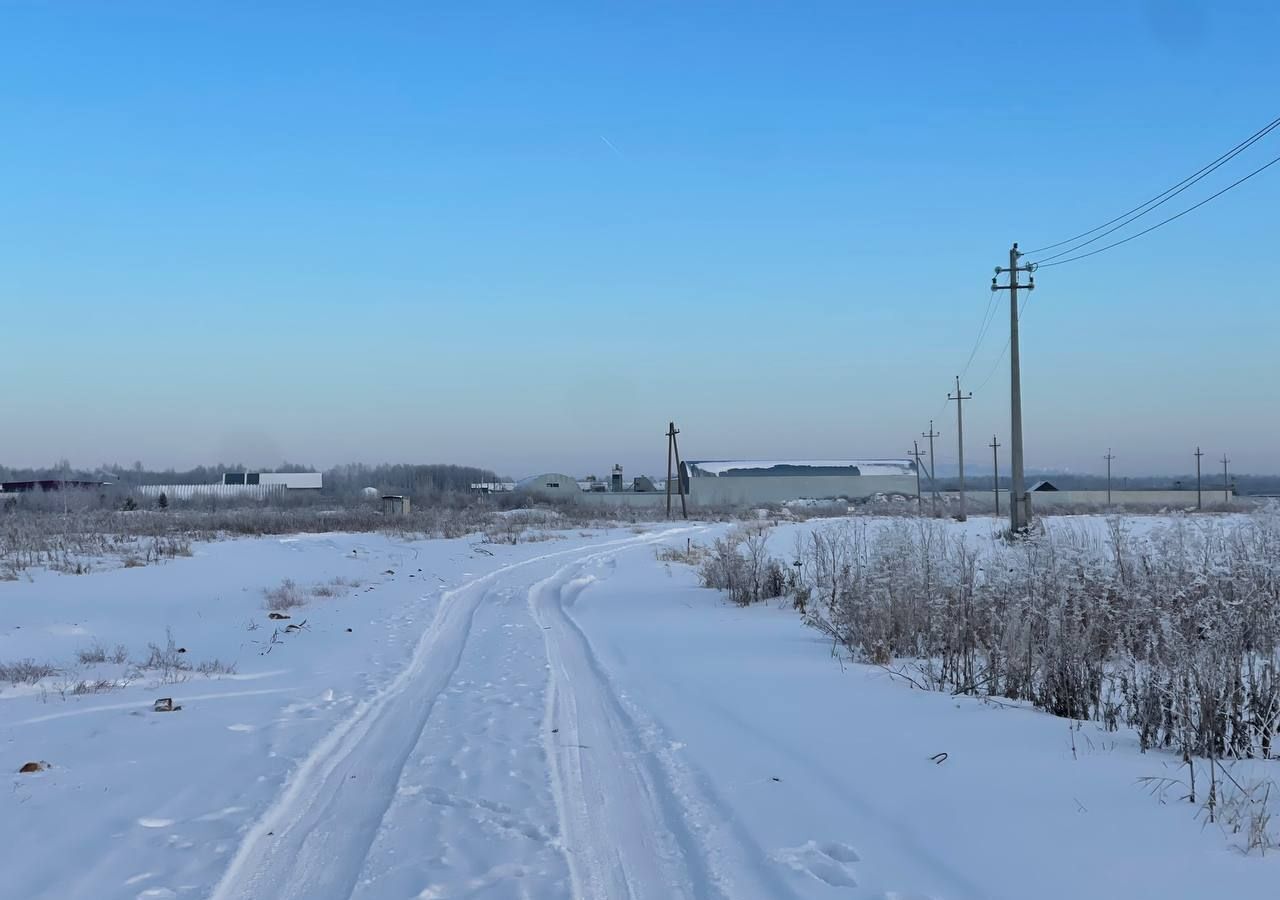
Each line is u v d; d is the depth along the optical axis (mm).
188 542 34312
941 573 14469
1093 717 9602
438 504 91375
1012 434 37625
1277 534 13273
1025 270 38094
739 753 8484
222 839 6426
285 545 35219
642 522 71250
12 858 6047
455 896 5543
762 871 5730
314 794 7641
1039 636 11516
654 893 5594
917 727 9125
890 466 120750
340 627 17953
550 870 5934
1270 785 6762
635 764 8391
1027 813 6410
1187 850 5578
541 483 110812
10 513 57312
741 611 20000
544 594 24266
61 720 10078
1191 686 8438
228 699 11383
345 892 5617
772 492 113250
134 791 7523
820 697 10820
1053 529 16891
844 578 17781
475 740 9297
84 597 21641
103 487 96438
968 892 5199
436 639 16719
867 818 6559
